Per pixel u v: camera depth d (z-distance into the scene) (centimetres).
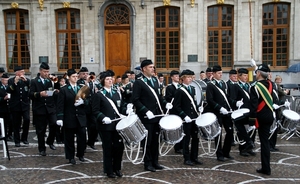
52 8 2278
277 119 1039
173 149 1035
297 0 2131
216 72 907
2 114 1133
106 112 739
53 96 991
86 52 2262
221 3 2184
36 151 1009
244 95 954
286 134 1191
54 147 1022
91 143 1024
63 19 2308
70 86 862
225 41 2230
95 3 2245
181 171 795
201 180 727
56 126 1009
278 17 2184
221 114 884
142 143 810
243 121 891
